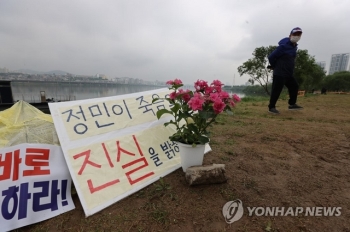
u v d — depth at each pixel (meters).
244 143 2.88
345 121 4.41
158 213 1.48
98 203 1.57
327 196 1.66
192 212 1.48
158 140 2.29
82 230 1.35
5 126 1.74
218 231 1.32
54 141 1.84
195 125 1.95
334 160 2.33
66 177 1.72
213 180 1.79
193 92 1.90
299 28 4.25
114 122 2.15
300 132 3.43
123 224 1.39
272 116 4.97
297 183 1.84
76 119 1.98
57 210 1.53
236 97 1.85
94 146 1.90
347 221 1.38
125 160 1.95
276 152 2.54
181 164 2.08
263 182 1.85
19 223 1.38
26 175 1.55
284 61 4.64
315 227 1.33
